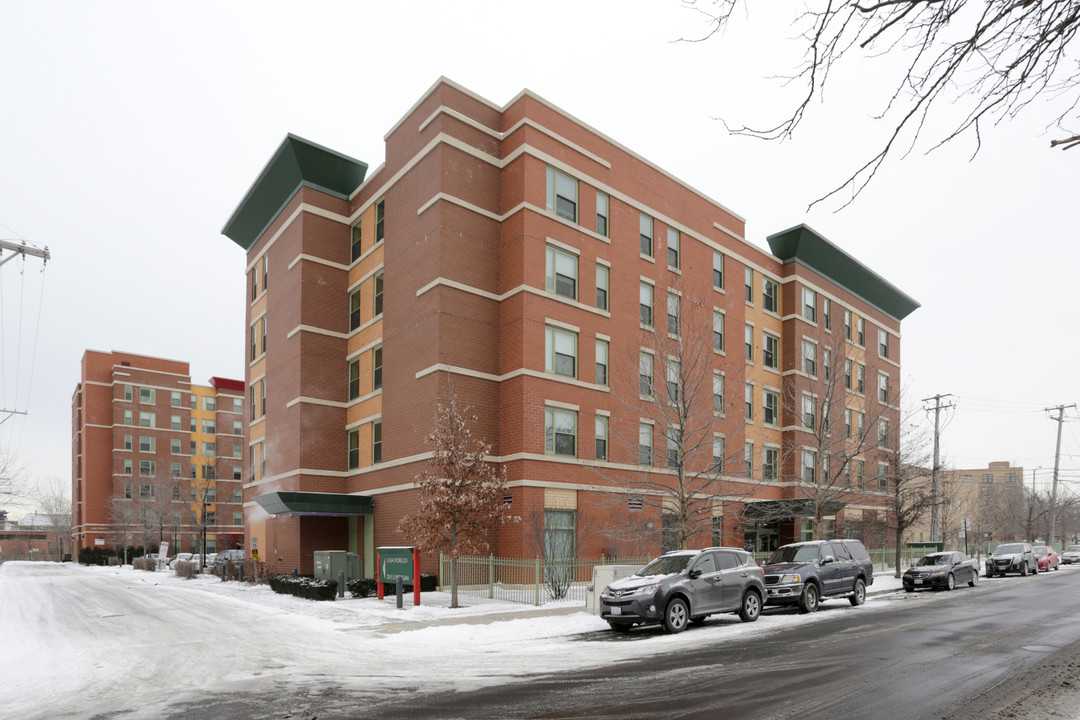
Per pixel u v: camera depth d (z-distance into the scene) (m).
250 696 10.09
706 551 17.19
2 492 41.09
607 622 17.30
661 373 29.06
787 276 40.75
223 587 30.84
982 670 10.70
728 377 33.38
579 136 29.78
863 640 13.88
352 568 26.16
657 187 33.09
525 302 26.84
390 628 16.92
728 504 33.91
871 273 45.41
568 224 28.70
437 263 26.59
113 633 17.05
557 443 27.14
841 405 36.22
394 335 29.00
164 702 9.86
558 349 27.88
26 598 27.42
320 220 33.12
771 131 4.06
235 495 84.31
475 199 27.92
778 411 39.16
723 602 16.78
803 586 19.41
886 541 42.78
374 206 32.03
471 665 12.23
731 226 37.41
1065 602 21.14
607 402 29.09
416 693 10.06
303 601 23.45
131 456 79.25
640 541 28.45
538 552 25.25
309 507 28.28
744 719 8.20
